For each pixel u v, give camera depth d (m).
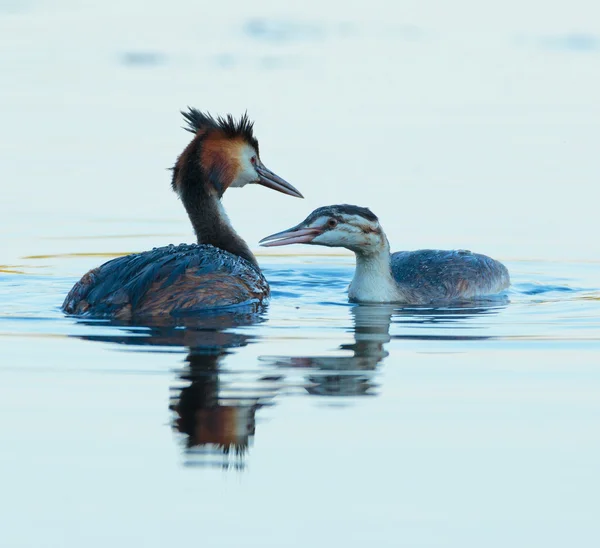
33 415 9.04
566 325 12.47
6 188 21.03
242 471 8.07
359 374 10.20
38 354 10.73
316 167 22.31
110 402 9.34
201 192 15.58
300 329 12.12
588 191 20.75
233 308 13.00
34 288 14.43
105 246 17.34
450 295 14.45
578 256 16.98
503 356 10.88
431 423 8.94
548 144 24.66
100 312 12.47
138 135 25.16
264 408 9.21
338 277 16.08
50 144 24.34
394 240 17.78
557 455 8.36
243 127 15.83
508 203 19.98
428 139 25.20
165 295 12.58
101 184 21.33
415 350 11.14
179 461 8.26
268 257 17.66
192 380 9.89
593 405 9.34
